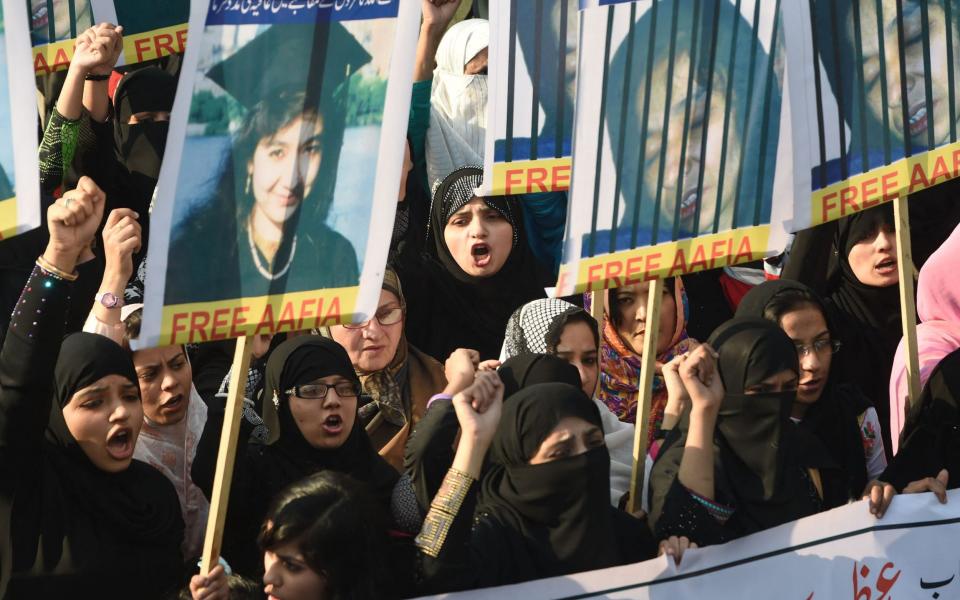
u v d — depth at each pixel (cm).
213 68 1077
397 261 1767
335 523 1069
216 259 1084
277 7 1095
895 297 1680
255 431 1314
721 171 1270
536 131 1334
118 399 1177
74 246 1093
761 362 1247
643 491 1389
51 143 1609
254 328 1096
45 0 1486
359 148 1130
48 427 1171
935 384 1342
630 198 1237
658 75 1240
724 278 1867
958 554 1258
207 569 1081
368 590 1081
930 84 1359
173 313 1069
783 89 1295
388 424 1512
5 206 1084
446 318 1758
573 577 1145
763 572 1205
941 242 1892
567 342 1435
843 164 1329
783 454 1252
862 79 1334
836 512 1238
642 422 1245
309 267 1116
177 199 1070
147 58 1506
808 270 1720
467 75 1875
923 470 1343
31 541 1135
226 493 1086
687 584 1180
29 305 1086
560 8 1330
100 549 1158
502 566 1147
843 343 1680
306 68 1107
